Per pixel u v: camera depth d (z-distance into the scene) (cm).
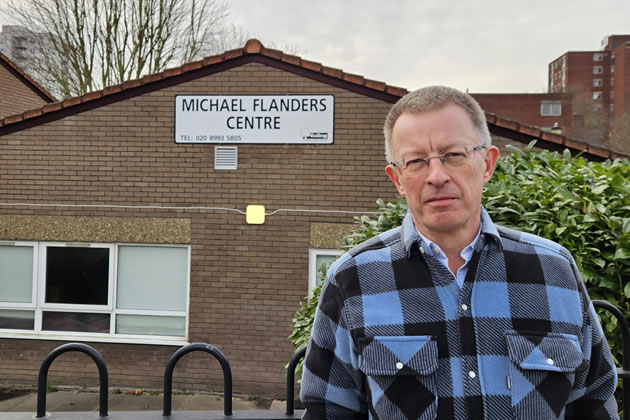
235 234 726
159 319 755
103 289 758
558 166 311
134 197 736
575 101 3931
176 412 199
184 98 725
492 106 3747
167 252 752
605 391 143
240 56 716
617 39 5509
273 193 720
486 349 132
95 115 737
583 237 223
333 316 145
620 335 220
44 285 762
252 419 194
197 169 727
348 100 709
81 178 741
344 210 709
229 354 728
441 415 128
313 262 717
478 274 138
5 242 758
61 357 760
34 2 1394
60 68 1466
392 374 130
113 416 195
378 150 705
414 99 145
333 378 146
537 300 135
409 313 136
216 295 730
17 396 726
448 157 140
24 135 746
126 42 1447
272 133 718
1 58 1139
